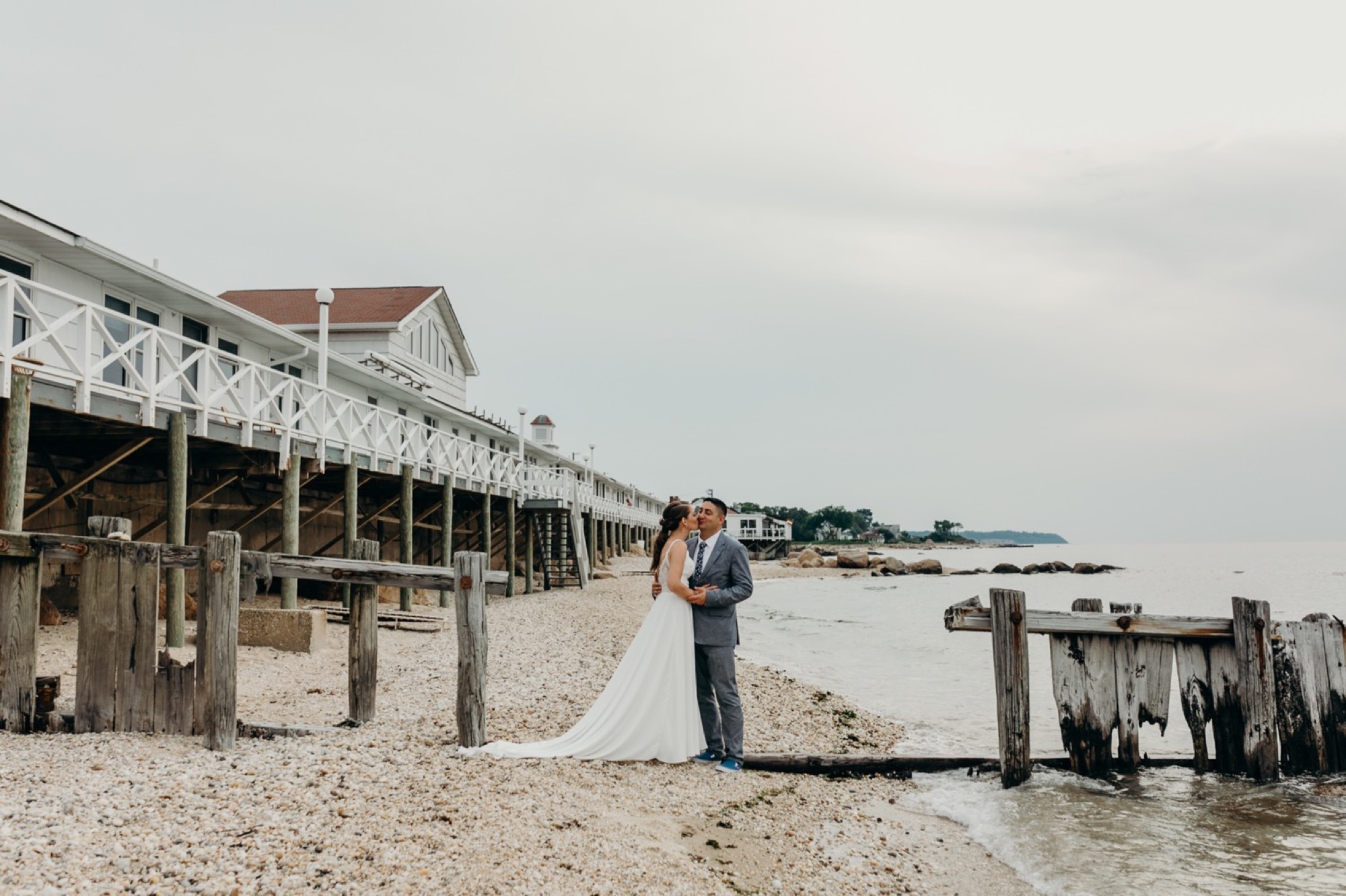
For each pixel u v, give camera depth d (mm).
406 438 19438
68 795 4938
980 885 5535
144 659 6531
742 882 4883
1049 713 12281
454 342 34844
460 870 4219
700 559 7168
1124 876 5719
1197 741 7727
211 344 18297
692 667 7031
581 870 4484
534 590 29641
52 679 6766
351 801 4961
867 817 6547
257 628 12961
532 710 8492
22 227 12633
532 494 29766
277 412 14320
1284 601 38969
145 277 15070
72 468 14883
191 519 17547
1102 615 7680
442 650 13766
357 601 7207
